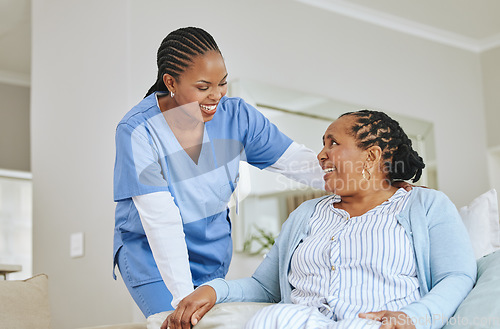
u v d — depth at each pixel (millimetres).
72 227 3281
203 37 1790
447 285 1260
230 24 3621
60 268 3334
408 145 1511
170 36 1812
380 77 4285
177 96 1814
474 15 4457
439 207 1396
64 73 3496
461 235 1352
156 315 1428
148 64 3164
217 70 1781
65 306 3277
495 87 4777
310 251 1435
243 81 3557
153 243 1716
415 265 1348
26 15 4355
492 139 4734
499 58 4766
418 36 4562
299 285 1441
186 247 1753
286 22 3898
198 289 1390
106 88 3182
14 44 4863
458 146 4609
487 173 4723
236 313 1298
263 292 1543
